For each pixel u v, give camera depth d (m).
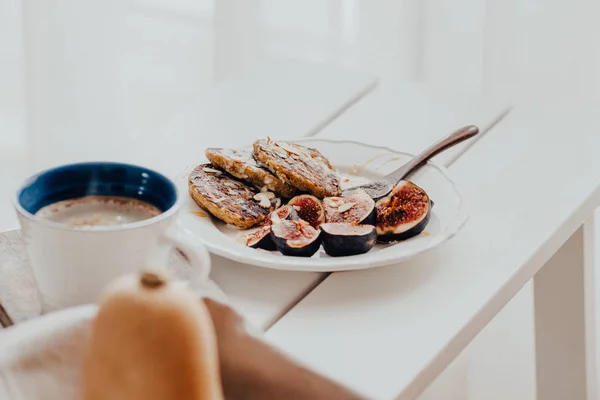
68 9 1.92
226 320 0.80
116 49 2.00
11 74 2.02
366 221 1.00
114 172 0.88
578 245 1.32
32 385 0.76
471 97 1.41
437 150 1.13
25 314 0.86
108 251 0.82
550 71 1.78
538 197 1.12
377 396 0.83
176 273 0.92
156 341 0.68
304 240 0.97
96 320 0.69
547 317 1.39
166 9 2.09
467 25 1.90
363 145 1.19
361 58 2.07
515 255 1.00
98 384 0.69
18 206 0.83
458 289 0.95
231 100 1.42
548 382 1.42
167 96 2.17
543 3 1.75
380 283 0.95
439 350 0.87
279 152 1.09
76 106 2.00
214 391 0.70
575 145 1.25
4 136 2.08
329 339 0.88
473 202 1.11
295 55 2.12
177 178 1.08
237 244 0.98
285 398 0.78
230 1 2.03
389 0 1.99
